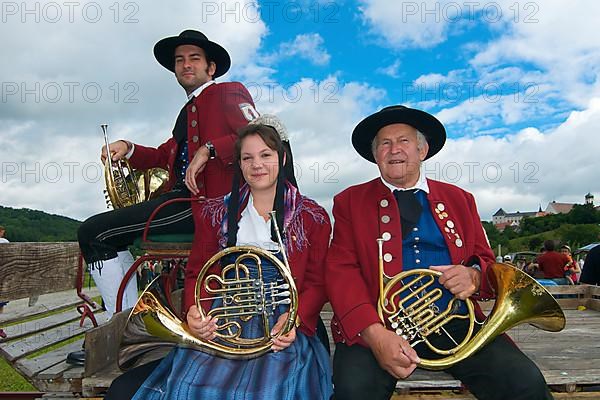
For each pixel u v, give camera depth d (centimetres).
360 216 267
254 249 225
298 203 258
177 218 349
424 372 278
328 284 250
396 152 258
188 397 203
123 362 238
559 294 514
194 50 367
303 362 226
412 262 258
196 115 359
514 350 233
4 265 292
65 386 274
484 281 236
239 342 225
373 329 227
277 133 258
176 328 225
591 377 260
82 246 344
